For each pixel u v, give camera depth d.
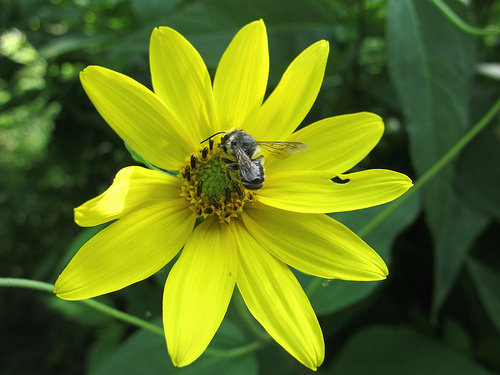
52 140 0.19
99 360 0.16
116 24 0.18
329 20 0.14
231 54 0.09
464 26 0.10
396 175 0.08
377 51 0.18
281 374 0.14
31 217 0.24
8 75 0.19
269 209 0.09
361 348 0.13
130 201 0.08
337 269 0.08
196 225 0.09
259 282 0.08
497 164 0.13
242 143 0.09
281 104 0.09
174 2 0.13
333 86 0.16
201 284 0.08
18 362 0.24
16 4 0.17
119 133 0.08
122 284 0.08
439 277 0.12
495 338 0.13
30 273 0.24
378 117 0.09
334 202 0.08
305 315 0.08
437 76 0.11
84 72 0.08
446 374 0.12
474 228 0.13
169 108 0.09
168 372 0.11
